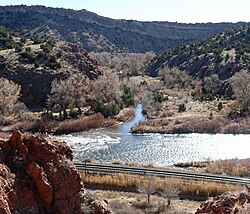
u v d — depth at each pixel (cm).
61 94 8806
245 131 8294
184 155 6594
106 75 10688
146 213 3800
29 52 10875
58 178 2172
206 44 16925
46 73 10294
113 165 5131
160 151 6838
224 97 11438
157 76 16562
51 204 2111
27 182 2083
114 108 9462
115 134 8119
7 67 10244
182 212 3816
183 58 16300
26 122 8119
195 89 12612
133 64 17900
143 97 10581
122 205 3819
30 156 2192
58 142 2341
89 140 7538
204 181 4694
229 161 5838
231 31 17838
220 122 8644
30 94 9900
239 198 2336
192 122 8644
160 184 4538
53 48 11781
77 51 12125
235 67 12812
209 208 2378
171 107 10250
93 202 2288
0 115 8250
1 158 2106
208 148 7088
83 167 4959
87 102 9762
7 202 1898
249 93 9562
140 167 5091
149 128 8412
